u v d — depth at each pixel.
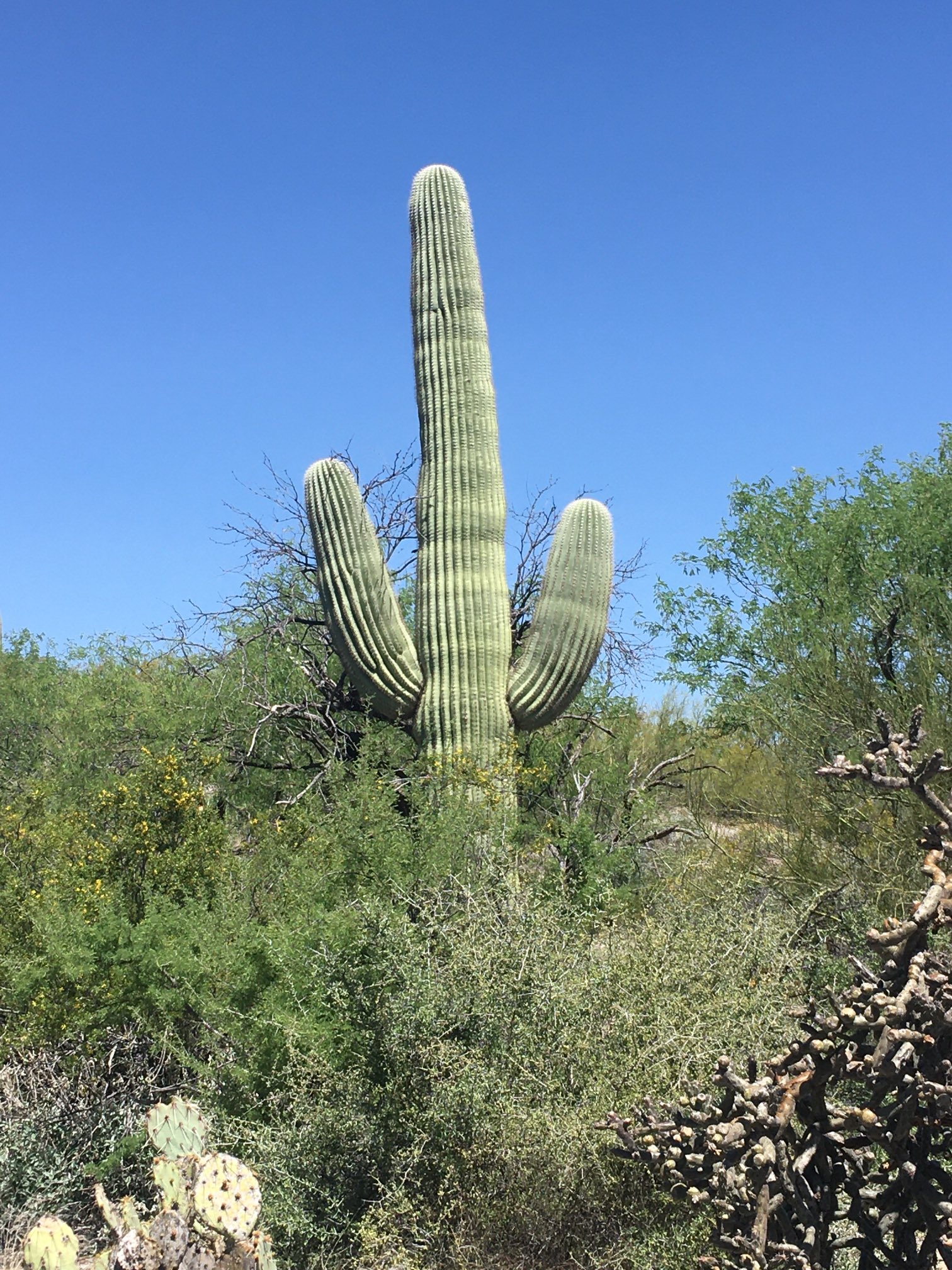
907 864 6.15
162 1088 5.20
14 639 18.30
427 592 8.82
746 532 14.94
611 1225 3.47
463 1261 3.53
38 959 5.39
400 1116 3.99
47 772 10.91
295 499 11.69
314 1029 4.51
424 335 9.27
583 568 8.90
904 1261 2.28
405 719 8.97
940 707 6.95
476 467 8.93
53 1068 5.19
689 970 4.14
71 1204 4.79
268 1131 4.18
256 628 11.52
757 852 6.94
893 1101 2.43
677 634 15.52
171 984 5.23
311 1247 3.88
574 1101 3.79
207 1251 3.03
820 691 7.30
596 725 10.48
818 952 4.69
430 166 9.60
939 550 11.59
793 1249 2.13
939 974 2.14
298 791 9.92
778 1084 2.29
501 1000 4.15
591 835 7.14
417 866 6.05
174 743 9.92
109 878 5.95
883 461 14.54
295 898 5.56
